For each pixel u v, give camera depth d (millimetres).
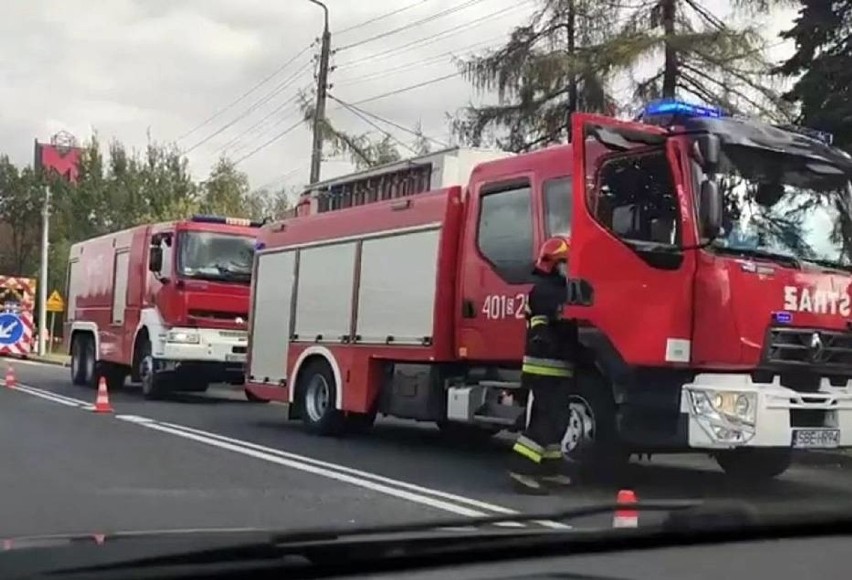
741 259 8586
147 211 49250
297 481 9516
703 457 12047
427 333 11492
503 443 12945
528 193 10430
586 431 9289
